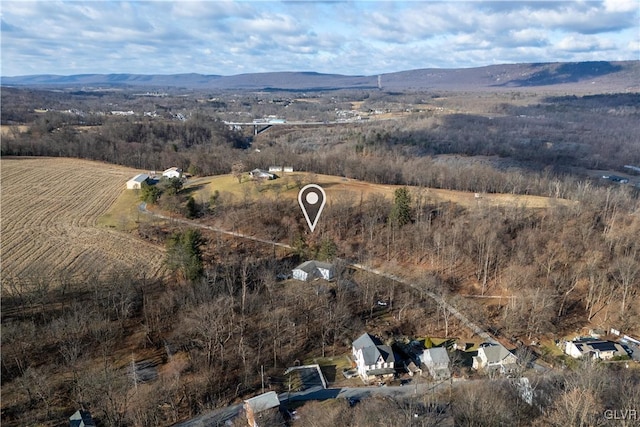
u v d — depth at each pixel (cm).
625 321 7525
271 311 7612
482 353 6625
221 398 5888
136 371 6138
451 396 5778
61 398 5688
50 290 7669
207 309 6819
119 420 5253
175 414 5562
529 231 9419
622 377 5981
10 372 6016
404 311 7919
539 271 8650
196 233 8481
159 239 9988
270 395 5425
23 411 5453
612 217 9688
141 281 8056
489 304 8200
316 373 6469
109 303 7462
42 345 6469
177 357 6488
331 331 7388
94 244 9638
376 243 9862
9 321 6762
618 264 8225
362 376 6391
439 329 7575
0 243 9519
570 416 4603
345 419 5244
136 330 7019
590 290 8019
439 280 8788
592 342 6969
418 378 6316
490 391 5534
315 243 9694
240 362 6544
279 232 10194
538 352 6994
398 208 9912
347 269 9012
